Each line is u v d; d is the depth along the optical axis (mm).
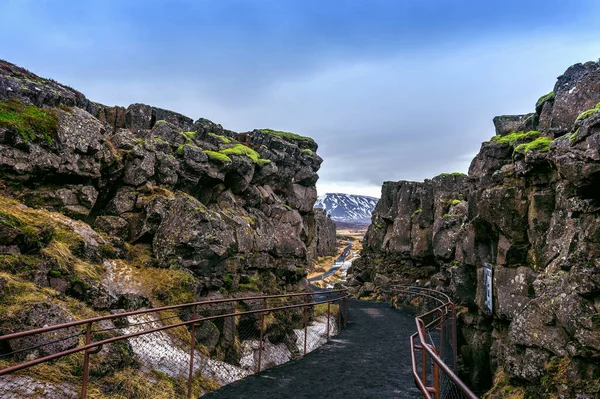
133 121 15336
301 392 9438
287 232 18734
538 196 10539
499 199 11719
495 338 12250
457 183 25906
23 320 6750
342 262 69125
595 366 7668
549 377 8328
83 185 11969
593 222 7980
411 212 29922
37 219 9617
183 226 12188
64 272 8727
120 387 7293
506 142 13938
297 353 14219
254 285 14750
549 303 8734
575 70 10945
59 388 6371
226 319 11922
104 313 8875
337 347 14820
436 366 6074
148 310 7422
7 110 10344
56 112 11492
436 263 26938
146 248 12484
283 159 19922
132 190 13195
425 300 22875
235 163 16016
